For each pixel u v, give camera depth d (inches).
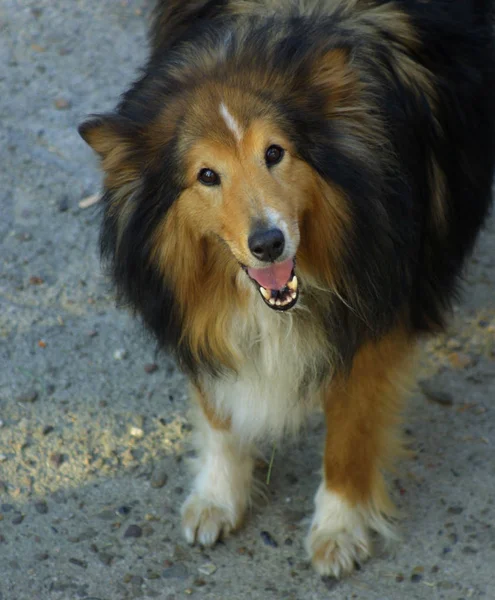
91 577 230.7
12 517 245.8
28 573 231.5
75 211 343.0
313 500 248.1
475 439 259.8
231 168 188.1
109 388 282.8
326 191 195.6
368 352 218.8
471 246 259.0
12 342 297.4
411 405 270.2
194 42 207.6
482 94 245.9
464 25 242.7
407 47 227.6
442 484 248.4
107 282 314.3
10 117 379.9
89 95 390.0
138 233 203.6
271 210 185.2
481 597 218.8
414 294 225.0
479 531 235.0
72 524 244.1
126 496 251.9
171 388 282.2
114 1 445.1
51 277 319.9
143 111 198.5
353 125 196.4
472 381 276.8
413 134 217.5
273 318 211.3
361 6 229.9
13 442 266.4
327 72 194.4
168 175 195.8
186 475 256.7
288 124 189.0
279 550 235.9
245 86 190.9
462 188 241.1
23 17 434.6
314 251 202.7
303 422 247.9
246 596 224.4
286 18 213.0
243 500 244.5
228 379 223.1
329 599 222.4
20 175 356.5
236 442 243.6
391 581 225.3
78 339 298.7
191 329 216.4
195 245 202.1
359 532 231.9
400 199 204.5
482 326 294.8
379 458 235.1
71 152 363.6
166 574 230.8
